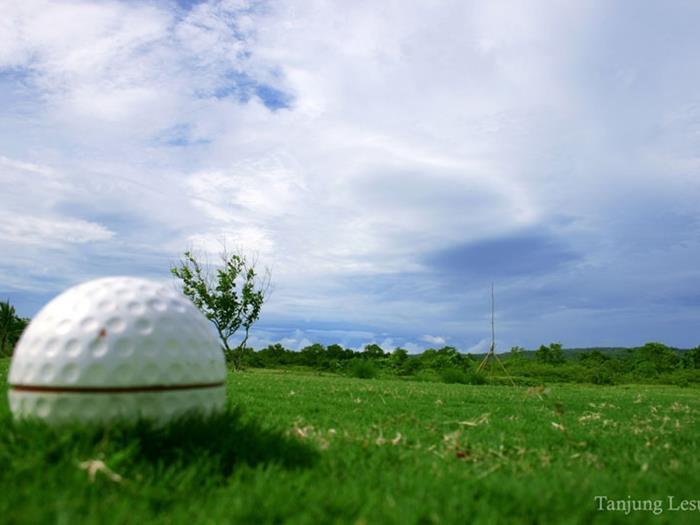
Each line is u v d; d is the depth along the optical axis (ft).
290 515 0.78
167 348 1.03
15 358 1.07
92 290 1.09
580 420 1.97
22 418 1.00
